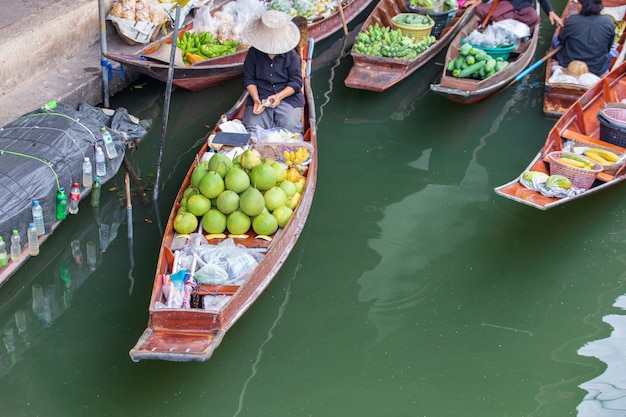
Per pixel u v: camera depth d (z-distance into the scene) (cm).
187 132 706
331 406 429
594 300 524
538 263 559
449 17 912
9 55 660
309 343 474
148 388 434
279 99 633
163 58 712
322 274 535
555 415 425
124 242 551
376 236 578
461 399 437
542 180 563
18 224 495
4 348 457
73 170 549
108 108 718
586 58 779
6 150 532
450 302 516
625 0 998
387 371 455
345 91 810
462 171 678
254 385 441
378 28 830
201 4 853
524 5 848
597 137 695
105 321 481
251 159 524
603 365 464
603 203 628
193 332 408
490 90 746
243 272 462
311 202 571
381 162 687
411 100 801
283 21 623
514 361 467
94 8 770
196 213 500
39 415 411
